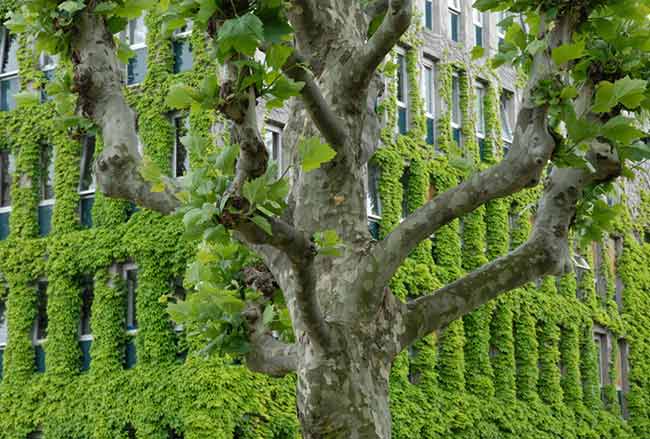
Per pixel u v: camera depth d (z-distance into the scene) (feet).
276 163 34.96
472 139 141.49
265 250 42.24
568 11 44.78
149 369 113.60
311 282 37.65
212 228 34.30
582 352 154.30
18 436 118.73
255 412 112.78
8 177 125.70
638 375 162.09
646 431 160.25
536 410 143.13
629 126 41.60
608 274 160.04
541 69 42.83
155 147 116.37
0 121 125.08
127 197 42.39
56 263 119.24
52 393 117.80
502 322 141.08
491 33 146.00
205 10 34.50
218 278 45.78
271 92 36.01
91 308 118.11
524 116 42.29
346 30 44.62
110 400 114.62
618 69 48.16
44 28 42.73
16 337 120.78
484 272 43.52
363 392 40.63
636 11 44.98
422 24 139.44
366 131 45.75
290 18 44.65
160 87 116.88
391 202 130.31
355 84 43.55
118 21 43.73
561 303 150.10
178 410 111.55
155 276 114.93
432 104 139.44
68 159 121.29
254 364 44.47
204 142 36.06
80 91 43.27
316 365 40.47
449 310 42.68
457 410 132.77
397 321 41.91
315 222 42.88
